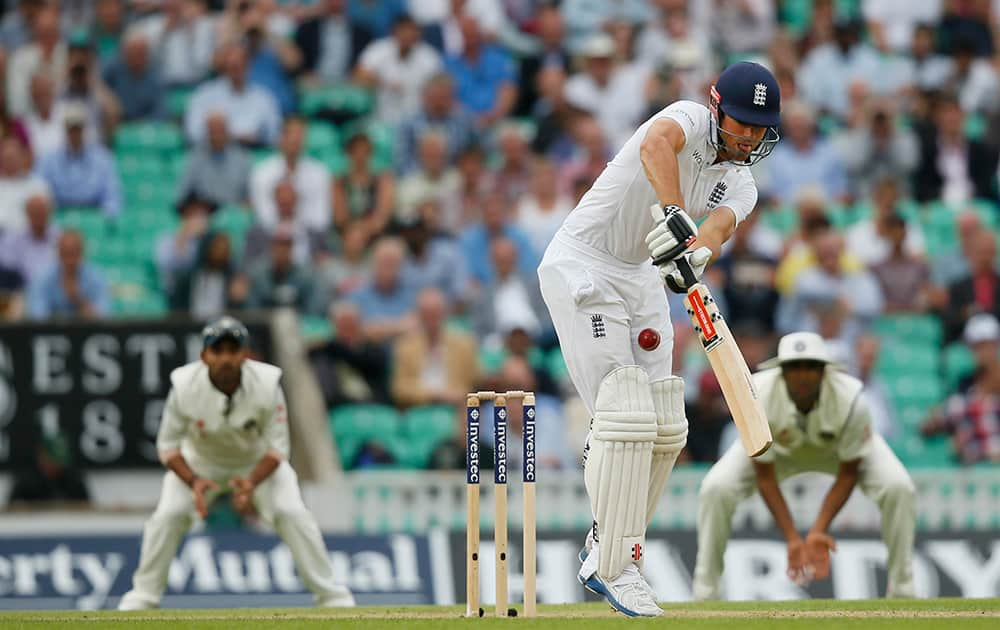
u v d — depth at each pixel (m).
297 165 43.97
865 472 26.61
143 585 26.66
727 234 16.77
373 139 45.97
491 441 37.59
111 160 45.03
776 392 26.05
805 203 43.69
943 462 41.34
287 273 41.50
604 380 16.41
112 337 35.16
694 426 38.56
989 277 44.47
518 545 31.53
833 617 16.56
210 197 43.94
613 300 16.58
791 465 27.30
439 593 31.12
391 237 42.81
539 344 41.66
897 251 44.56
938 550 31.86
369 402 39.03
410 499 35.34
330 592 26.50
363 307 41.25
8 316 41.88
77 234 41.75
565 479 35.34
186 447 27.42
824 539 26.42
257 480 26.09
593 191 16.70
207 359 25.70
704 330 15.85
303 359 37.34
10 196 44.06
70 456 34.91
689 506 35.69
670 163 15.99
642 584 16.64
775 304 42.53
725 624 15.41
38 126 45.12
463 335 39.91
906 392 42.94
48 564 31.55
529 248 43.16
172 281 42.06
